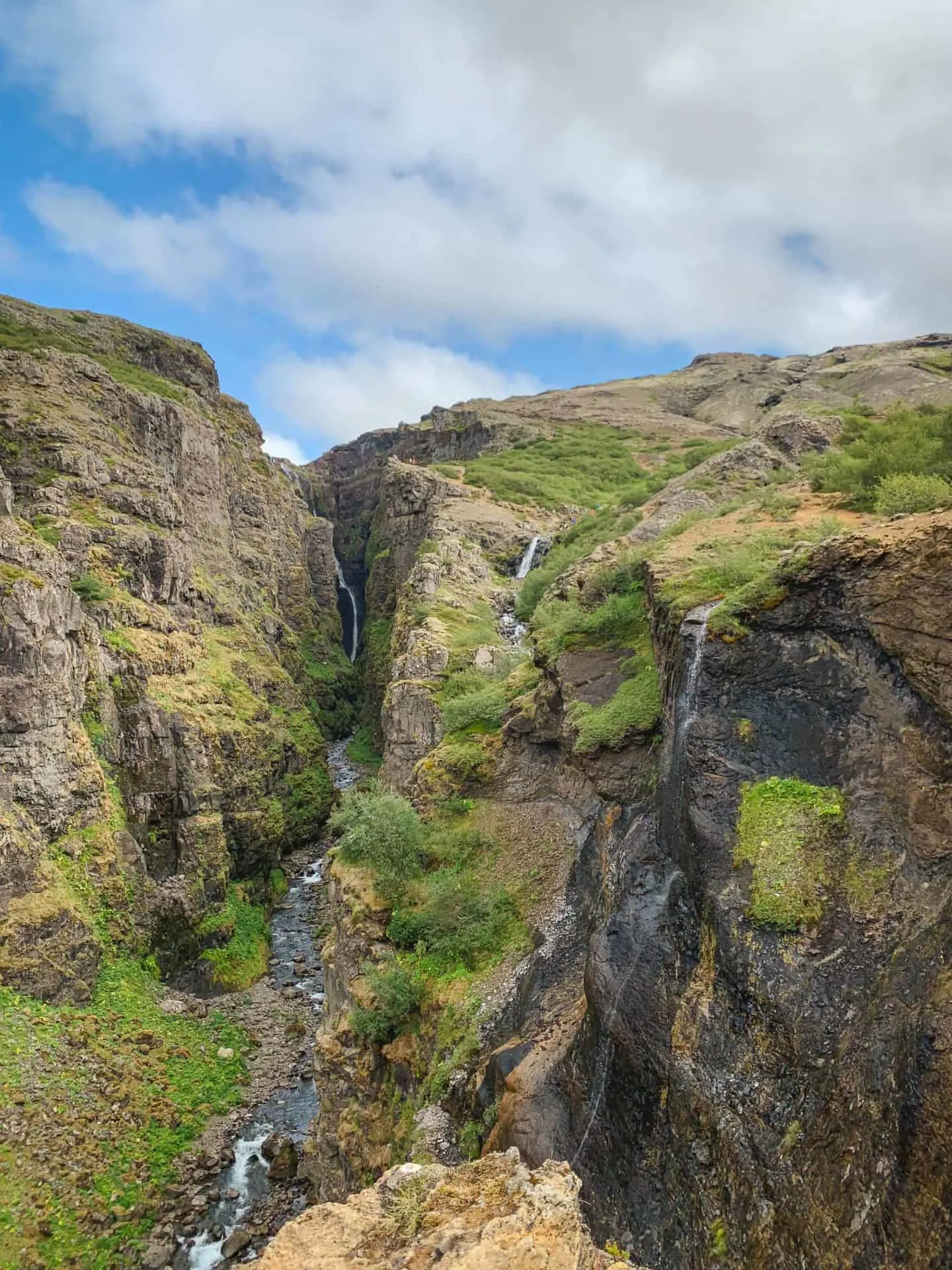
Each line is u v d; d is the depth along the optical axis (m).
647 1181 11.75
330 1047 21.81
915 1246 7.86
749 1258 9.79
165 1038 29.27
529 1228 6.43
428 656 41.00
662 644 20.09
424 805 27.64
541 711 26.59
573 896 20.59
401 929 22.11
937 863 11.23
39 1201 21.30
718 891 12.98
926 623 12.19
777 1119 10.59
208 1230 22.12
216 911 37.69
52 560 32.69
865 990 10.69
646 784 19.22
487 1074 16.25
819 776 13.39
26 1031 25.45
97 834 32.00
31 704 29.53
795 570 14.81
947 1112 8.05
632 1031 12.91
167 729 38.56
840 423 43.81
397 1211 7.16
